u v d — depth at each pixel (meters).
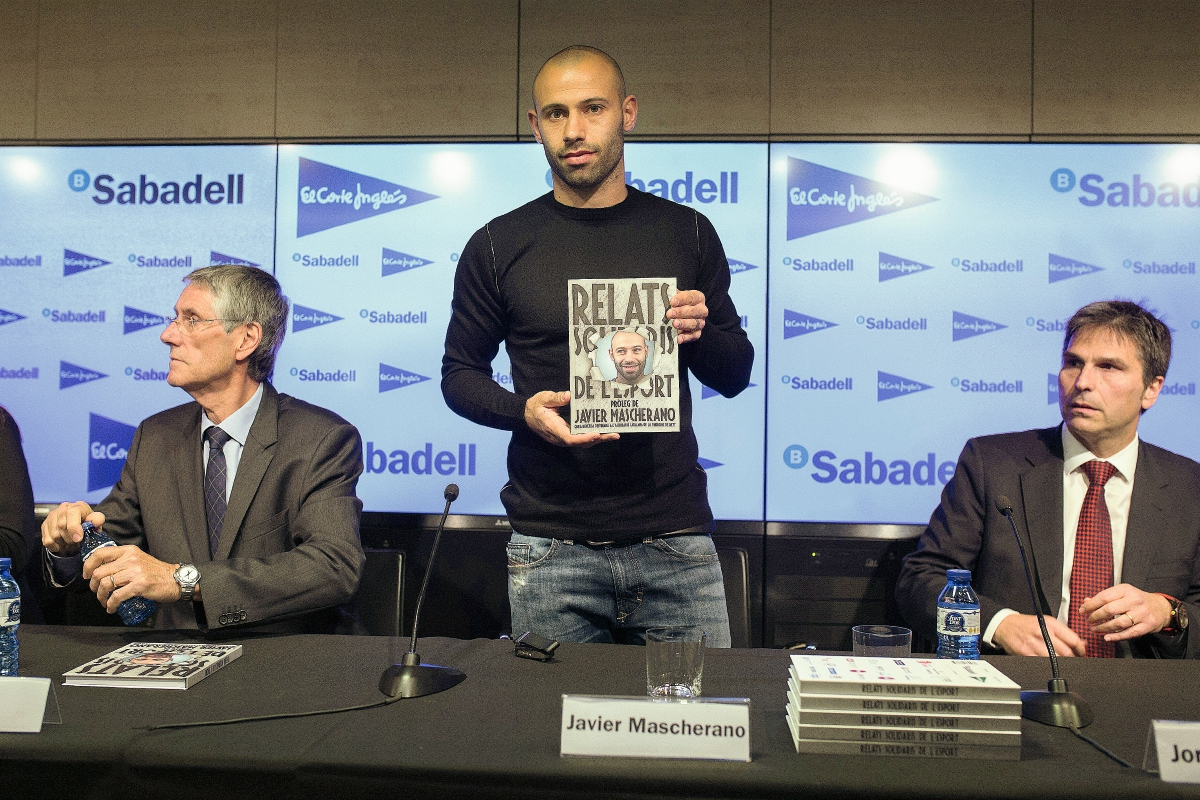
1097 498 1.86
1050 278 2.74
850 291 2.78
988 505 1.94
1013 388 2.75
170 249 2.88
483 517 2.82
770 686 1.23
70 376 2.87
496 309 1.86
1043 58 2.75
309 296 2.86
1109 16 2.74
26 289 2.88
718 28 2.81
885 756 0.96
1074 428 1.86
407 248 2.85
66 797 0.96
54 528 1.56
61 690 1.18
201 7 2.89
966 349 2.76
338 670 1.29
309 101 2.87
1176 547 1.79
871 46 2.78
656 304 1.58
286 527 1.79
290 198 2.87
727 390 1.87
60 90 2.90
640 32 2.82
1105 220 2.74
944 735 0.96
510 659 1.36
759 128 2.80
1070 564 1.85
